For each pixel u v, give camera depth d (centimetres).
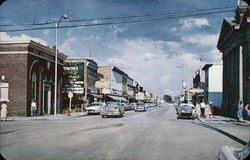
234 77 3450
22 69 3122
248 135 1494
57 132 1579
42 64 3475
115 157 873
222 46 4138
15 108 3128
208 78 5309
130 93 10362
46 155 897
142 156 891
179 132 1611
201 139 1312
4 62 3167
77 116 3484
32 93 3275
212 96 5244
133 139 1296
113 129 1756
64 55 4072
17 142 1186
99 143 1167
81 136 1398
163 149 1026
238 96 3173
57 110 3928
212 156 898
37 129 1745
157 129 1773
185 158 864
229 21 3688
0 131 1623
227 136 1440
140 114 4034
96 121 2505
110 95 6906
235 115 3150
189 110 3050
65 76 4450
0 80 3142
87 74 5144
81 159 838
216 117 3403
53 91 3816
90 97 5375
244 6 3112
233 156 441
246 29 2958
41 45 3375
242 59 3111
